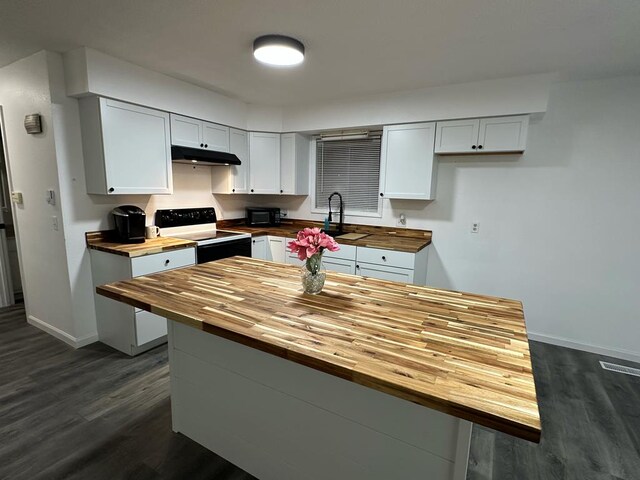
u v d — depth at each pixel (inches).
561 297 118.7
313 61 98.0
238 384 60.7
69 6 70.1
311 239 61.7
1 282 142.7
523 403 31.9
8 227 149.2
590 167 110.0
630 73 101.0
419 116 123.0
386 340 44.8
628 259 108.7
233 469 64.0
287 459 57.1
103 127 98.6
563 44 82.9
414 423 43.8
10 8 71.0
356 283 71.7
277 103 149.0
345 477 51.1
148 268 102.0
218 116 134.8
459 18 72.0
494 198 124.6
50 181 103.2
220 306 56.6
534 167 117.2
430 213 136.7
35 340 113.9
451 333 47.3
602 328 114.1
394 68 102.0
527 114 107.3
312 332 47.0
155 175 114.2
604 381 97.3
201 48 91.3
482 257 129.3
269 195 178.4
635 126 103.7
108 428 74.0
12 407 80.3
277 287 67.7
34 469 63.2
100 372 95.5
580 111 109.2
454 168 129.9
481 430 77.7
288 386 54.5
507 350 42.4
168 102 114.7
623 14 68.4
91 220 109.5
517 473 65.1
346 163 156.8
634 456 69.6
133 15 73.8
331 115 141.9
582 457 69.2
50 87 96.0
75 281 107.1
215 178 151.9
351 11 70.1
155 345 110.7
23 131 107.6
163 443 70.1
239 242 136.6
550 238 118.0
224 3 68.2
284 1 67.1
